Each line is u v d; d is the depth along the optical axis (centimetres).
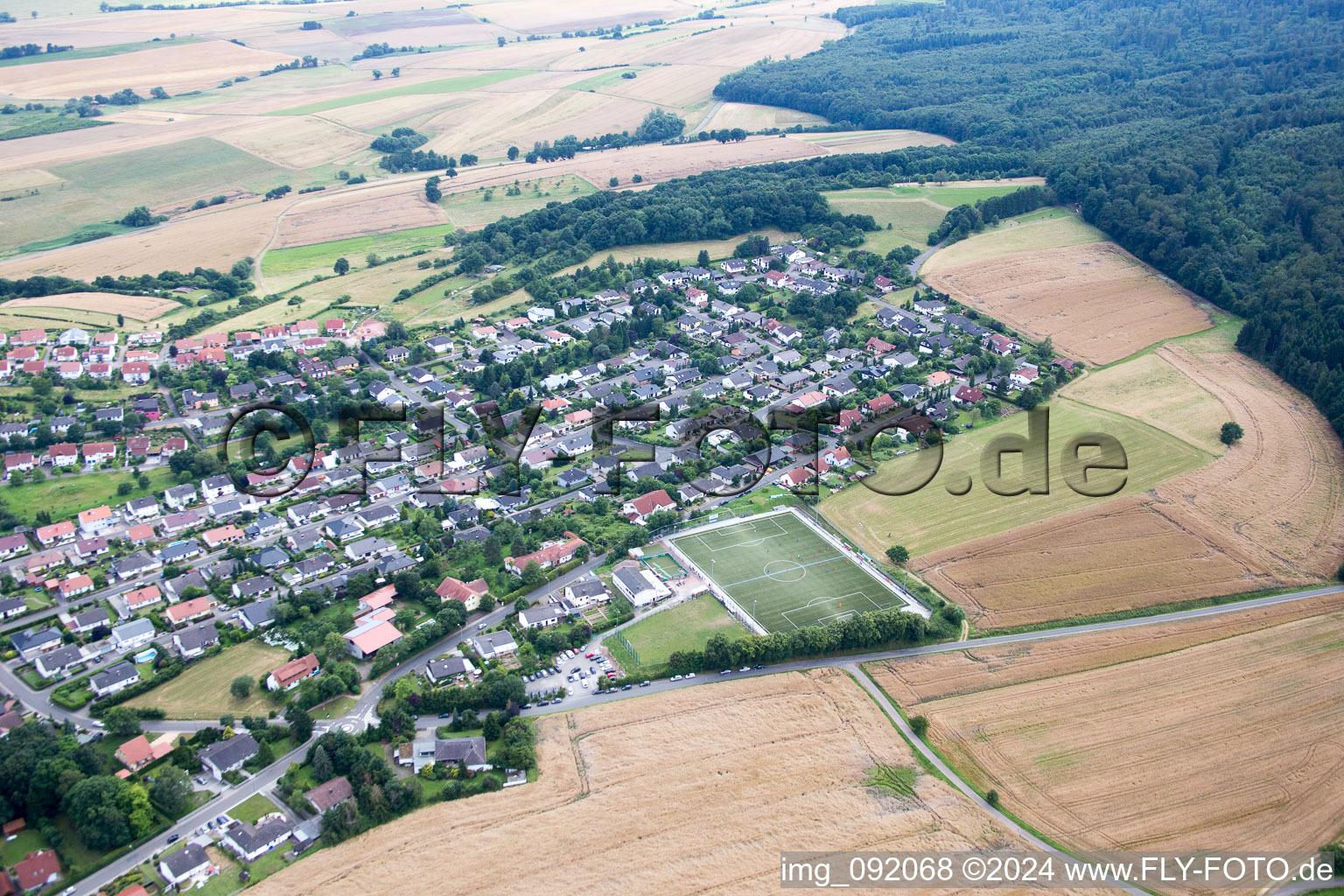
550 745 16312
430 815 14888
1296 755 16188
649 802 15088
